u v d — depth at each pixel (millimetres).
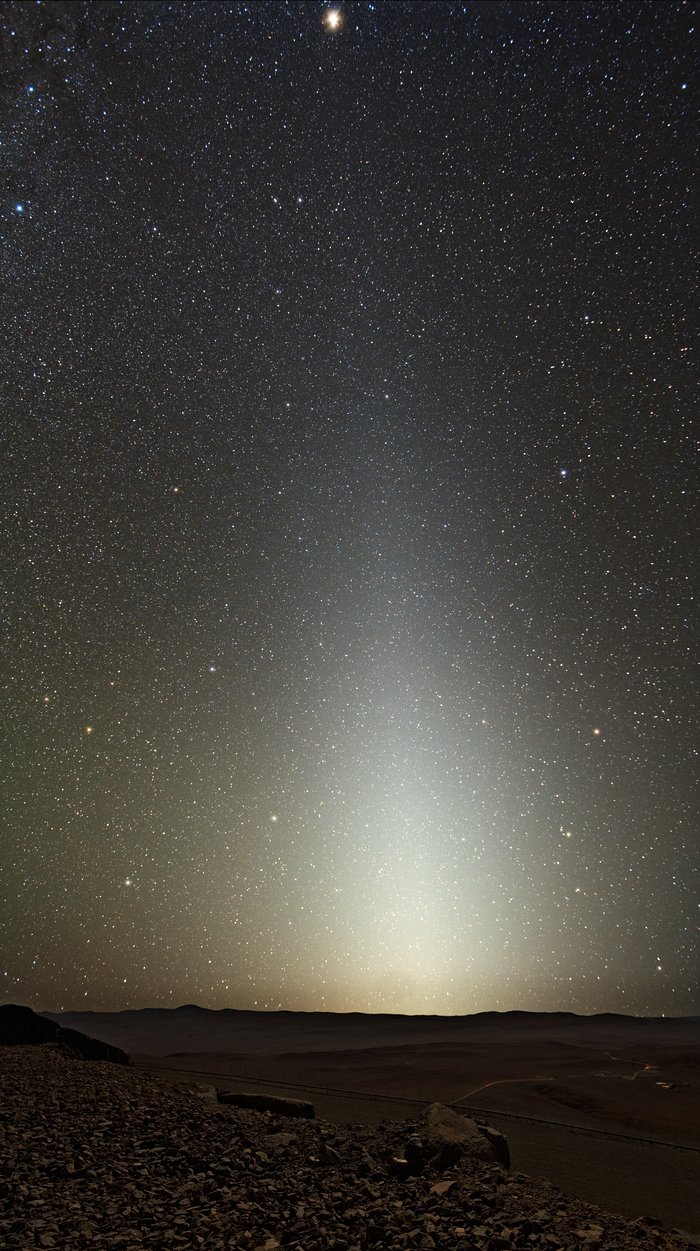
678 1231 5809
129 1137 7527
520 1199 5758
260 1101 11102
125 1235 4770
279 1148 7375
